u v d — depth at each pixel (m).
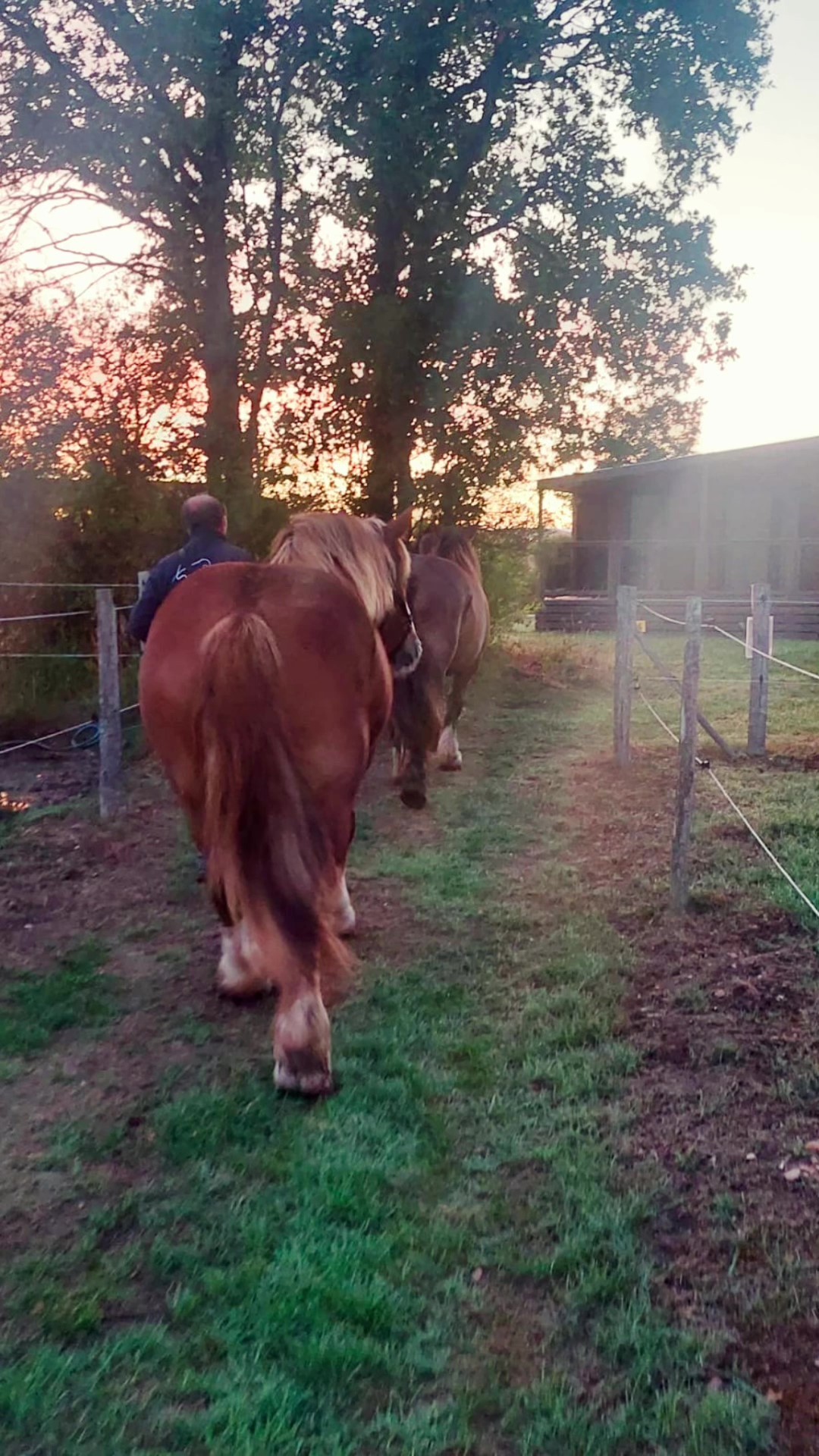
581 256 15.46
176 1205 3.02
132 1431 2.29
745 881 5.57
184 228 15.59
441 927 5.23
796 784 7.71
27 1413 2.32
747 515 25.58
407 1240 2.88
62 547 12.93
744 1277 2.72
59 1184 3.18
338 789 3.41
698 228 15.83
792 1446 2.23
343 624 3.46
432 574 7.24
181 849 6.61
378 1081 3.67
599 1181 3.13
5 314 14.70
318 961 3.48
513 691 13.74
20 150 14.49
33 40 14.06
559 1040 4.00
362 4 13.71
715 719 10.87
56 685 12.16
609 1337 2.53
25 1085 3.77
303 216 15.47
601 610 23.41
